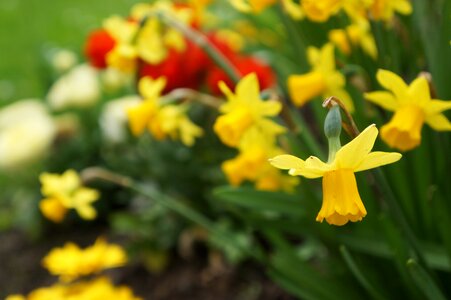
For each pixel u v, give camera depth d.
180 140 1.07
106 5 2.66
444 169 0.65
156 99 0.70
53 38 2.36
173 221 1.09
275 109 0.60
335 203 0.45
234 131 0.60
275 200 0.66
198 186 1.09
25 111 1.39
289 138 0.67
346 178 0.46
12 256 1.24
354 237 0.66
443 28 0.63
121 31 0.76
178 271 1.07
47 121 1.27
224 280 1.03
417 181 0.65
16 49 2.29
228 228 1.02
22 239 1.29
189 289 1.03
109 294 0.73
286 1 0.69
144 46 0.73
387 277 0.68
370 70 0.64
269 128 0.61
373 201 0.64
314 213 0.65
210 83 0.87
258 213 0.78
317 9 0.56
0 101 1.86
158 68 0.87
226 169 0.69
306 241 1.01
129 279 1.08
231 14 1.30
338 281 0.68
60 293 0.73
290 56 1.02
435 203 0.65
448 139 0.64
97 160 1.27
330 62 0.63
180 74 0.89
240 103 0.61
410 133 0.55
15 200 1.33
